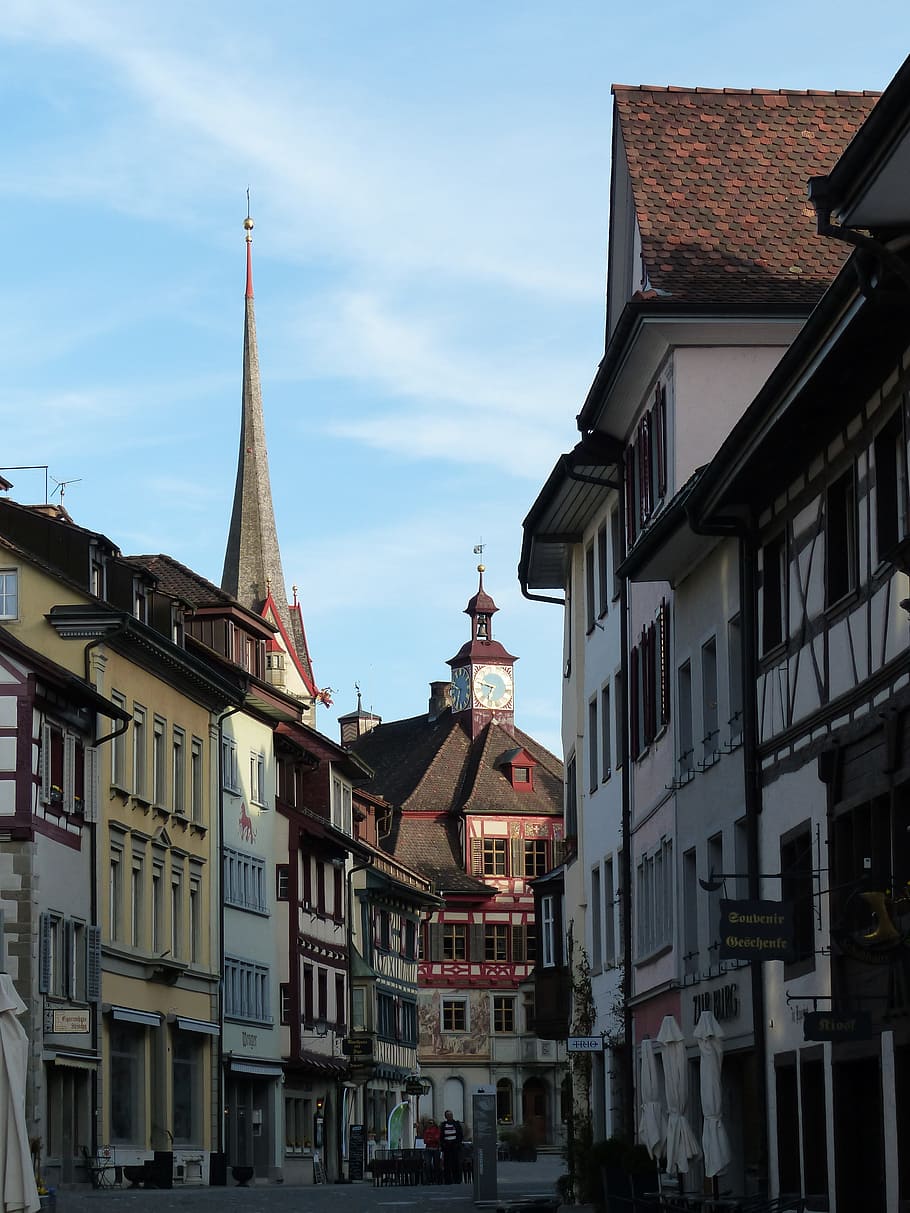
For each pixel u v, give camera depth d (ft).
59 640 174.50
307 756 241.76
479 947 363.35
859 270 66.18
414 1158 204.74
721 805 104.01
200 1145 197.26
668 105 123.03
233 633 227.61
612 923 141.38
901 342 73.36
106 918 174.70
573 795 160.25
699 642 110.11
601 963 145.48
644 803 126.93
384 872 296.51
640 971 128.06
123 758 181.47
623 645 132.36
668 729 118.11
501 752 383.45
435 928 361.92
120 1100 175.83
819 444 85.51
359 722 434.71
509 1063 359.66
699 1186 109.40
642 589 127.13
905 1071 74.23
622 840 134.31
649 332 112.57
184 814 197.47
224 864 210.18
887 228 64.23
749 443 87.81
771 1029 94.12
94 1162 165.17
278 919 229.45
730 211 117.60
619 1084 139.13
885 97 56.54
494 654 393.50
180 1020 190.60
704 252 114.93
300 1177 230.68
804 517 88.53
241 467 469.98
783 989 92.07
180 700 199.11
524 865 370.73
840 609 82.58
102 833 174.19
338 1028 250.98
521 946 366.02
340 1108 254.06
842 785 82.84
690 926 113.39
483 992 361.51
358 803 288.92
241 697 212.02
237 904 213.87
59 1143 160.45
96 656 174.50
